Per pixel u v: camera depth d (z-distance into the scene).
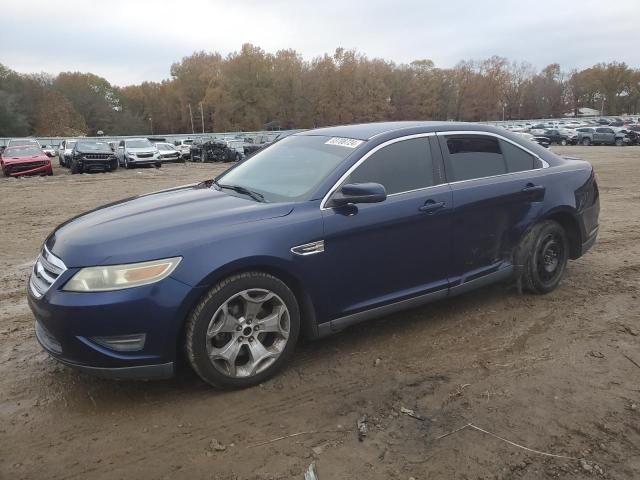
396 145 4.08
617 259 6.28
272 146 4.78
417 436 2.91
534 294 4.98
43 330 3.44
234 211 3.50
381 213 3.80
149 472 2.67
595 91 127.56
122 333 3.03
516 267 4.77
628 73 124.12
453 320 4.46
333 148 4.10
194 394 3.37
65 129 91.62
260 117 99.56
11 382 3.57
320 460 2.73
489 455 2.75
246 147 32.78
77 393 3.43
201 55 114.62
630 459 2.71
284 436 2.94
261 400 3.29
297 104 99.75
